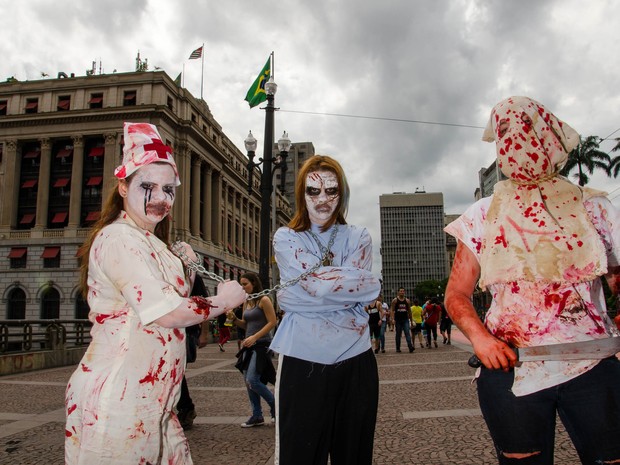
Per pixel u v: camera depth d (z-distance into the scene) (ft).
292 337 7.72
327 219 8.36
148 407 6.16
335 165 8.53
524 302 6.29
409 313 49.93
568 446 13.70
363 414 7.71
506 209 6.64
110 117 138.62
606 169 119.65
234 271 189.06
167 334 6.48
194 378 33.40
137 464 6.02
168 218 7.80
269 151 46.68
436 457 13.38
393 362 39.52
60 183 143.64
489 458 13.03
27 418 20.31
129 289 6.09
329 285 7.54
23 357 39.27
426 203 515.91
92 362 6.25
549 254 6.23
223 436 16.71
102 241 6.41
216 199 173.17
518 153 6.47
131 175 6.83
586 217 6.32
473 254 6.96
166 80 143.84
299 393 7.48
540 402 5.96
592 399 5.76
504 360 5.84
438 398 22.02
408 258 507.30
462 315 6.49
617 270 6.35
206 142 155.84
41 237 139.33
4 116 143.33
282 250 8.13
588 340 5.88
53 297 138.31
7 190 143.54
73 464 6.03
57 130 143.02
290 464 7.34
